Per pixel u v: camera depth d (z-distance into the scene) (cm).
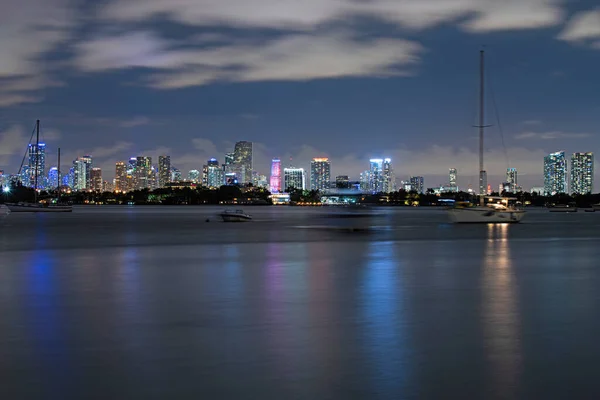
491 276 3177
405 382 1321
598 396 1240
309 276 3170
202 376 1362
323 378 1348
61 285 2830
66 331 1825
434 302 2344
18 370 1408
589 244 5806
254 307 2231
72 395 1238
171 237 6950
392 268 3562
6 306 2256
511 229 9331
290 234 7725
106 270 3472
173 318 2027
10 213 19100
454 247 5362
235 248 5225
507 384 1311
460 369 1420
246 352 1574
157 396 1232
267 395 1238
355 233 8019
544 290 2667
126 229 8975
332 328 1867
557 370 1412
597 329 1856
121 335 1770
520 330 1841
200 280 3011
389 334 1784
